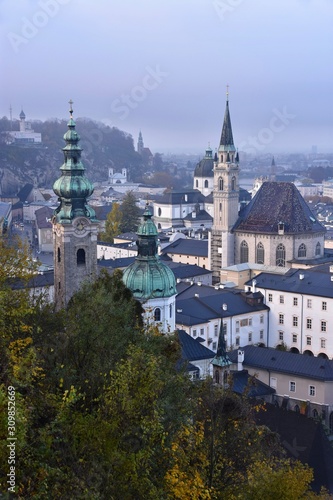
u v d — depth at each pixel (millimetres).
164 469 49625
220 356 114938
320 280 179875
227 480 55719
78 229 139250
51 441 43781
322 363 137875
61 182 139000
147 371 50188
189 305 171125
